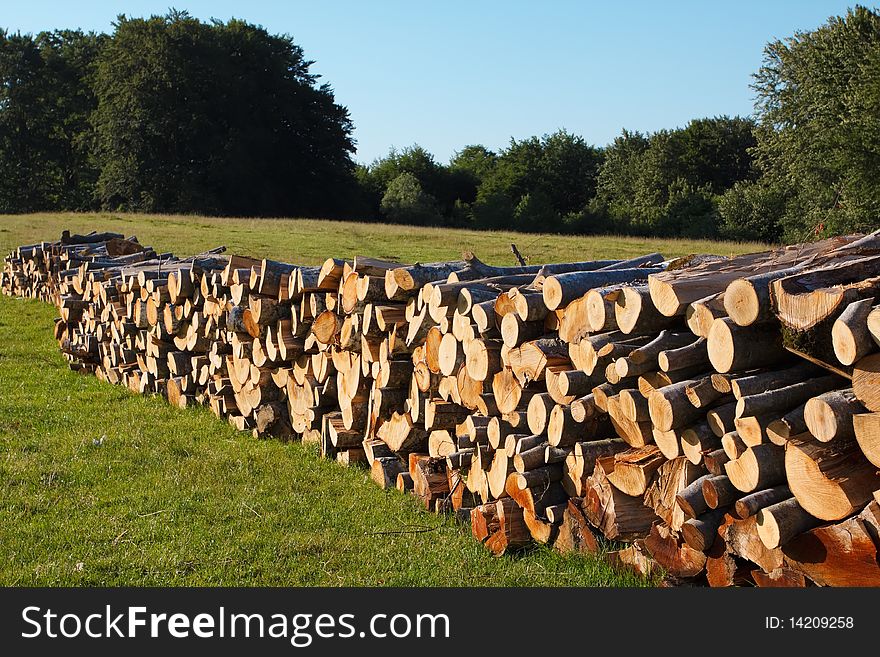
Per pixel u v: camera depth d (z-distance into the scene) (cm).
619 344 471
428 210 7075
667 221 6088
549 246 2988
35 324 1538
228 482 690
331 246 2838
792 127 4084
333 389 757
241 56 7119
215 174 6431
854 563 350
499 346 566
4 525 587
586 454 497
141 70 6394
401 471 689
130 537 573
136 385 1041
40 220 3566
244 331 845
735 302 385
